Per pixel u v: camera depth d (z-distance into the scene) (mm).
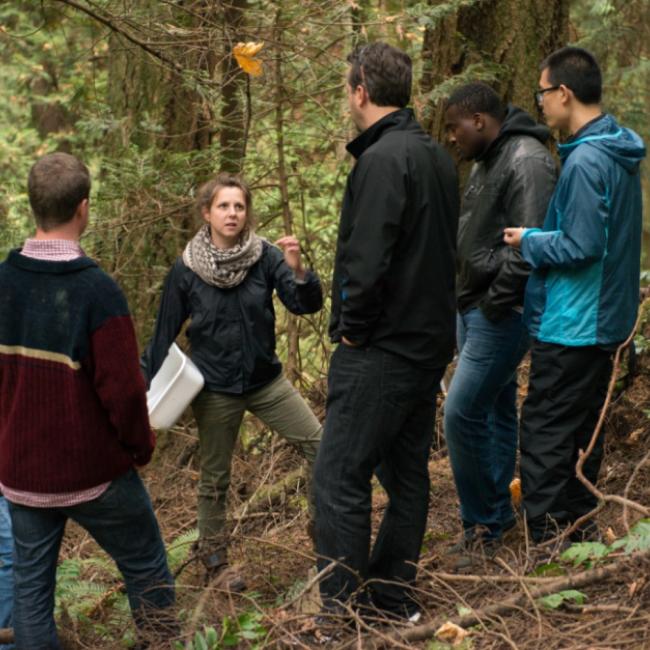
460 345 5500
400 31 6848
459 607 4289
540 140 5105
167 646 4285
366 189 4094
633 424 6172
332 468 4371
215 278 5215
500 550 5262
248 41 7152
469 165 7500
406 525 4609
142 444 4148
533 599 4148
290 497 6785
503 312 5039
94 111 8438
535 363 4746
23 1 10141
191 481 7797
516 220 4941
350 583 4387
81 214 4066
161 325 5422
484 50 7488
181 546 5906
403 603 4582
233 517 6441
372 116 4336
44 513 4203
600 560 4461
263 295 5309
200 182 7750
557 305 4609
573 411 4691
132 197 7371
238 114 7852
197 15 6703
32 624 4227
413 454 4594
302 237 8602
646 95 10742
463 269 5234
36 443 4062
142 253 8367
